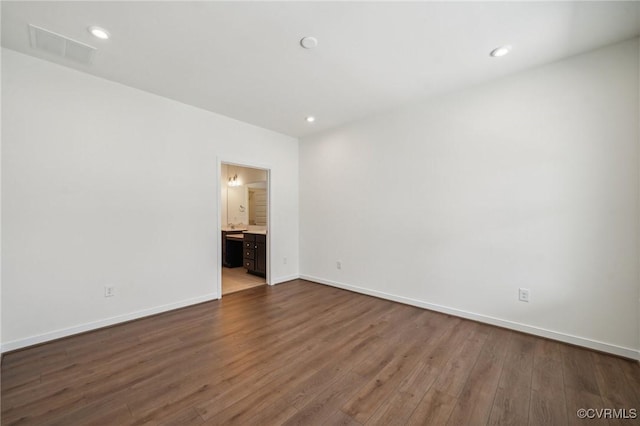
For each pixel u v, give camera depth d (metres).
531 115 2.49
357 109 3.42
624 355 2.11
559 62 2.35
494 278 2.71
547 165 2.41
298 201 4.73
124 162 2.77
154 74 2.55
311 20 1.83
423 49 2.18
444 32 1.97
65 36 1.99
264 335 2.53
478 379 1.86
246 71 2.50
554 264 2.39
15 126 2.21
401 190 3.40
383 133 3.57
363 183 3.80
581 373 1.92
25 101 2.25
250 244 5.02
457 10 1.75
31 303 2.28
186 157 3.25
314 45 2.11
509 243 2.62
